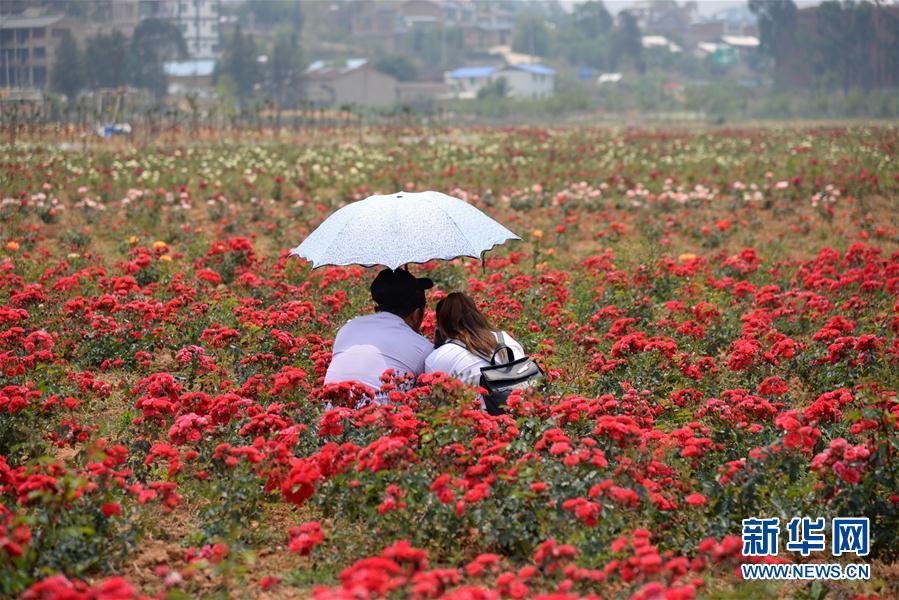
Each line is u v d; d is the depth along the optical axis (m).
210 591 8.22
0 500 9.02
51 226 28.81
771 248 26.00
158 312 15.84
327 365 12.45
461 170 44.31
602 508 8.19
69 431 10.73
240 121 80.69
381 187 39.34
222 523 8.88
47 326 15.66
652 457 9.10
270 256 23.56
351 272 18.16
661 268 19.58
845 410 11.59
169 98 164.00
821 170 41.34
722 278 20.91
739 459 9.76
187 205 30.06
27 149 52.62
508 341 10.92
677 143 66.06
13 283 18.44
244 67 195.50
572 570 7.00
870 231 28.12
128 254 22.94
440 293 17.36
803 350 14.05
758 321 14.32
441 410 9.30
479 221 12.28
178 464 9.37
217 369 12.84
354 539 8.69
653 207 33.06
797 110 182.50
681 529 8.84
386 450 8.47
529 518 8.55
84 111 66.88
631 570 7.09
